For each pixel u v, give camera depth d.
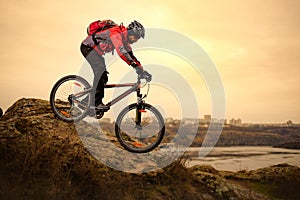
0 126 7.50
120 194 6.96
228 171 9.94
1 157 6.84
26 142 7.17
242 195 7.89
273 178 9.04
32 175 6.67
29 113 8.10
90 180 6.93
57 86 7.00
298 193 8.42
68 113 7.09
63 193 6.49
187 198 7.39
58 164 6.88
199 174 8.29
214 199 7.60
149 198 7.07
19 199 6.17
